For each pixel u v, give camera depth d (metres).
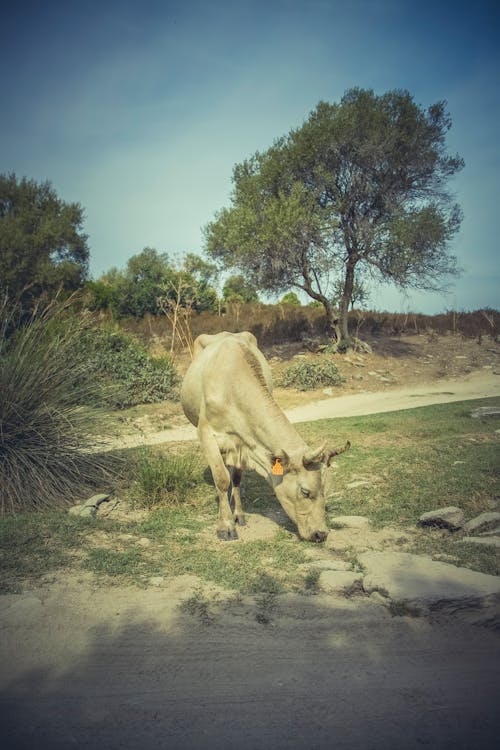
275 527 5.47
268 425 4.84
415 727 2.55
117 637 3.29
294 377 17.27
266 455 4.73
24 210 25.81
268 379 6.06
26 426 6.18
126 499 6.17
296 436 4.80
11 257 24.20
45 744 2.41
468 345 22.70
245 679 2.92
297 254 18.34
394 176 19.34
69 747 2.40
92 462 6.72
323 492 4.61
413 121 18.73
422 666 3.07
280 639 3.31
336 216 18.80
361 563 4.33
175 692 2.80
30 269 24.75
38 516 5.25
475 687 2.88
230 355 5.32
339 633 3.40
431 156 18.80
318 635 3.37
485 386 17.23
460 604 3.62
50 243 25.70
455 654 3.21
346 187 19.22
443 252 18.91
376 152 18.03
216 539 5.05
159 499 6.14
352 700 2.75
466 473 6.63
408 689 2.86
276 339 22.92
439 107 19.33
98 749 2.39
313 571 4.24
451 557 4.45
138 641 3.26
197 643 3.25
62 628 3.37
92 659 3.08
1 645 3.17
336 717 2.62
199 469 7.58
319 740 2.46
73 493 6.14
